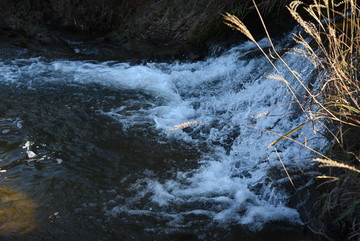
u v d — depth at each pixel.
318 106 3.65
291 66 5.04
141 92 5.40
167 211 3.32
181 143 4.29
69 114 4.70
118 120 4.65
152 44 6.77
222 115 4.91
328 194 3.01
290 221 3.19
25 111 4.70
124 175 3.73
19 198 3.34
